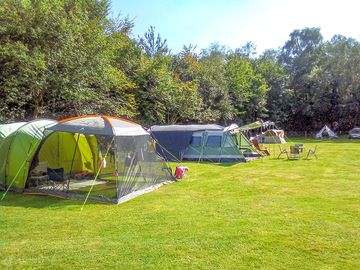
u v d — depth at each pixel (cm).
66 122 885
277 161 1494
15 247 488
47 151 960
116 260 439
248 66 3394
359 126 3484
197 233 536
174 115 2325
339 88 3412
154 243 495
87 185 914
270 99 3606
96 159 1028
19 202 774
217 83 2852
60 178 951
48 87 1312
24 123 1048
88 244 498
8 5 1269
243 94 3125
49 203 763
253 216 628
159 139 1592
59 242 508
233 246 480
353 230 541
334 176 1067
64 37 1341
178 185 952
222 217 625
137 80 2058
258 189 882
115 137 819
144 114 2088
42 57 1241
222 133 1558
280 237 514
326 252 457
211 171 1217
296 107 3669
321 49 3844
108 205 741
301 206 695
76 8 1513
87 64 1419
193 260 436
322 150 1945
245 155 1666
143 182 878
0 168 914
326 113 3650
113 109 1666
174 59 2756
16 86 1240
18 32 1248
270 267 415
